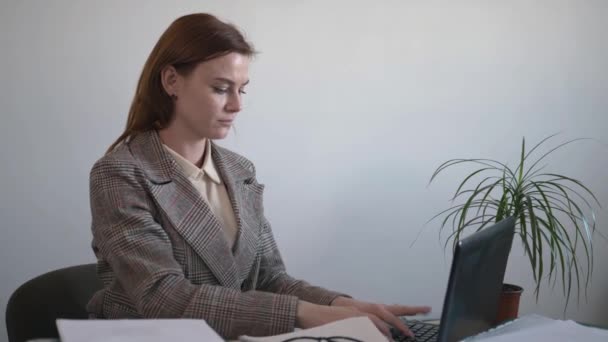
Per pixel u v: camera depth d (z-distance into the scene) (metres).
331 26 2.81
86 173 2.63
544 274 3.04
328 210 2.86
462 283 1.04
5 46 2.52
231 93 1.40
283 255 2.83
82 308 1.66
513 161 3.00
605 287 3.08
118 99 2.63
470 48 2.93
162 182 1.39
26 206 2.58
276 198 2.81
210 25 1.38
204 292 1.25
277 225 2.82
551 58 3.00
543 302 3.05
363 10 2.83
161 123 1.46
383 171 2.90
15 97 2.54
